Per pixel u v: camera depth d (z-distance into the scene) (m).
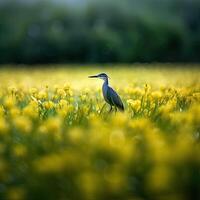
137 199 7.68
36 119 11.89
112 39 75.69
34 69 54.69
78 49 75.50
